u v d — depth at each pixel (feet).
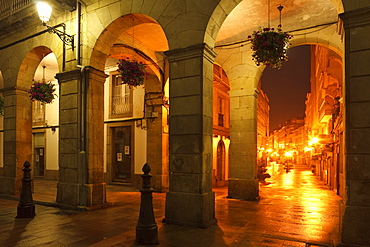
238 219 22.43
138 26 31.83
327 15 28.22
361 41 15.31
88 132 26.45
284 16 28.37
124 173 45.70
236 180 32.78
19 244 16.60
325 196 35.76
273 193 38.42
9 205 28.45
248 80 33.06
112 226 20.42
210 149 21.27
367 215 14.61
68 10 28.04
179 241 16.94
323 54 44.73
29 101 35.53
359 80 15.29
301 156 186.80
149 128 39.55
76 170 26.66
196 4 20.80
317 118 74.64
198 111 20.27
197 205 19.81
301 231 19.21
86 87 26.78
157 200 31.32
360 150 15.06
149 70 38.29
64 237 17.88
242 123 33.19
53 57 40.57
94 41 26.58
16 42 34.04
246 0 25.30
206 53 20.76
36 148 57.36
